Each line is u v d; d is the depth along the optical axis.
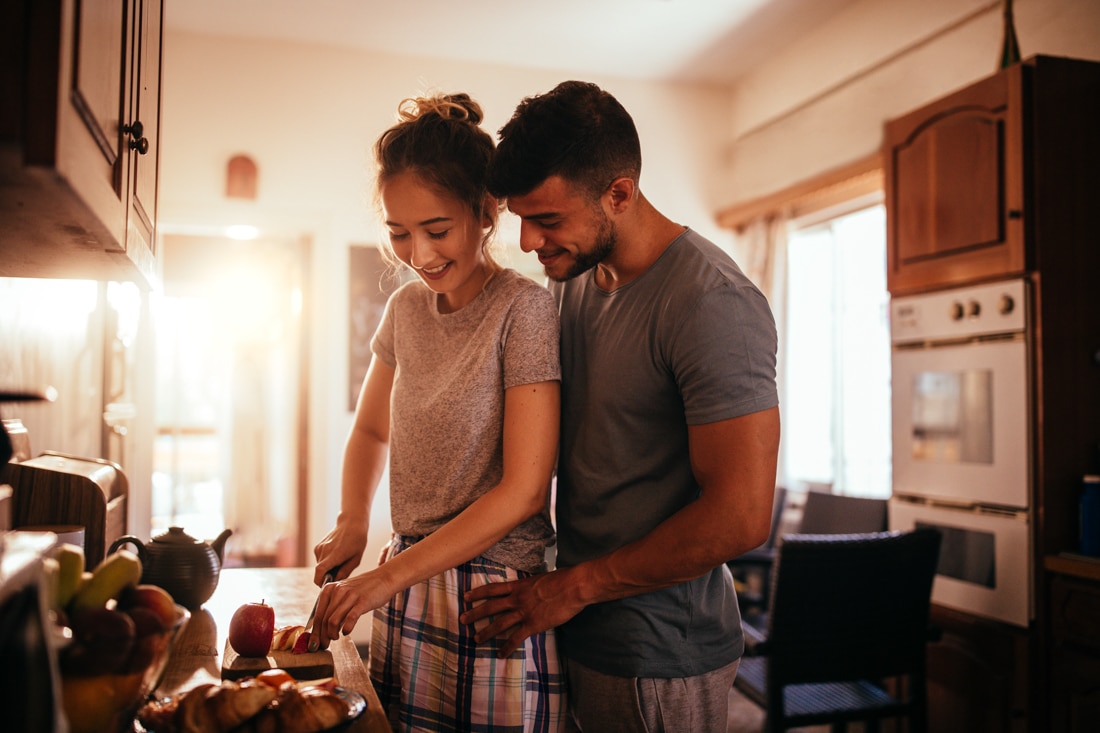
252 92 3.96
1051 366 2.20
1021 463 2.22
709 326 1.13
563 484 1.33
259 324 5.29
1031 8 2.80
